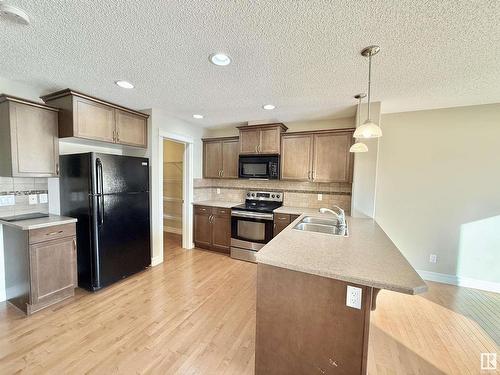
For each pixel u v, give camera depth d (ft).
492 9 3.89
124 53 5.59
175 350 5.64
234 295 8.27
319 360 4.26
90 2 3.90
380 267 4.19
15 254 7.13
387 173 10.36
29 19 4.32
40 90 7.99
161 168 10.97
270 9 4.04
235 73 6.59
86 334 6.12
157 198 10.86
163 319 6.83
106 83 7.43
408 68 6.06
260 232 11.39
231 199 14.56
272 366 4.66
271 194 13.15
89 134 8.13
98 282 8.23
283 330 4.54
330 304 4.14
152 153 10.43
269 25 4.48
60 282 7.52
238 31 4.69
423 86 7.21
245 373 5.04
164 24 4.50
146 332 6.25
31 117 7.23
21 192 7.82
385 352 5.75
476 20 4.17
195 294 8.30
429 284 9.52
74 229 7.85
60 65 6.22
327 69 6.25
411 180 10.05
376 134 5.47
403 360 5.51
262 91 7.95
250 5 3.96
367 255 4.83
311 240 5.95
